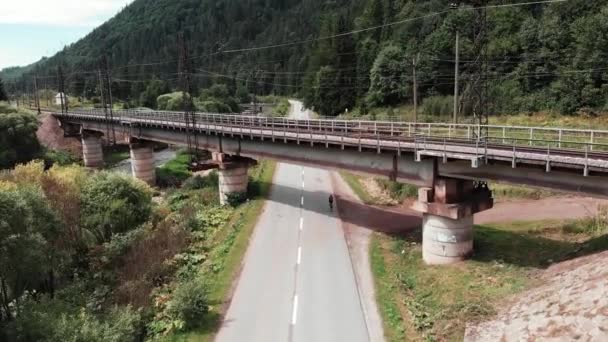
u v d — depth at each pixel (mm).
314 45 147750
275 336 22078
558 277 22953
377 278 27969
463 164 27953
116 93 178875
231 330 22750
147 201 43844
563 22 74125
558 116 67062
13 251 26391
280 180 56406
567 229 31328
